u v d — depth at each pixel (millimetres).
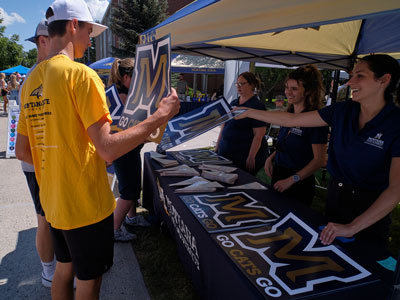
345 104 1619
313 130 1989
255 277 1036
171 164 2613
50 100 1134
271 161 2596
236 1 1579
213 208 1676
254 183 2146
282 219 1451
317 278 1030
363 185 1487
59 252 1397
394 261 1158
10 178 4430
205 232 1388
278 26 1354
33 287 2119
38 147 1303
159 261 2416
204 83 15820
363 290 995
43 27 1723
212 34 1811
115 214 2576
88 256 1292
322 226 1426
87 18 1243
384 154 1381
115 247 2607
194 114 2141
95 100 1105
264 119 1965
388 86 1378
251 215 1579
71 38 1221
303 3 1244
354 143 1478
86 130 1120
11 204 3506
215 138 7992
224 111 2119
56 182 1197
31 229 2930
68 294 1497
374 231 1484
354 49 3863
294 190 2146
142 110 1321
